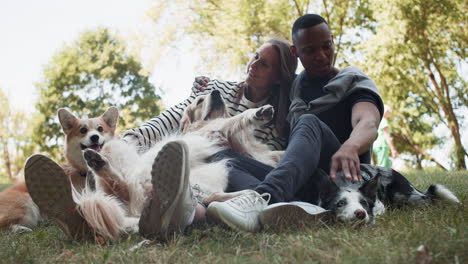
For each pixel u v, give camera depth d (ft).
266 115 12.25
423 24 64.90
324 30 11.94
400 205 11.35
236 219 8.03
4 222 12.85
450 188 15.46
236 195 9.30
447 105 78.02
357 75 11.80
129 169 9.48
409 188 11.55
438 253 6.00
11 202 13.25
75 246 7.91
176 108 14.15
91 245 7.72
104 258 6.76
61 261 7.00
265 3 63.57
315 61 12.07
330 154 10.59
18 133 123.54
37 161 7.72
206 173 10.30
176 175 7.52
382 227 8.32
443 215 8.63
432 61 72.54
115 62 118.32
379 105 11.57
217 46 69.15
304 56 12.12
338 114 11.79
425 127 85.56
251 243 7.55
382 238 7.15
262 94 13.70
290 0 66.95
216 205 8.05
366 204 9.62
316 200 10.45
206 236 8.05
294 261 6.26
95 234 8.05
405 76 72.95
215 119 13.15
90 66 117.70
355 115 11.08
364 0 70.13
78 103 118.52
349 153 9.71
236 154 11.61
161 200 7.62
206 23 71.56
